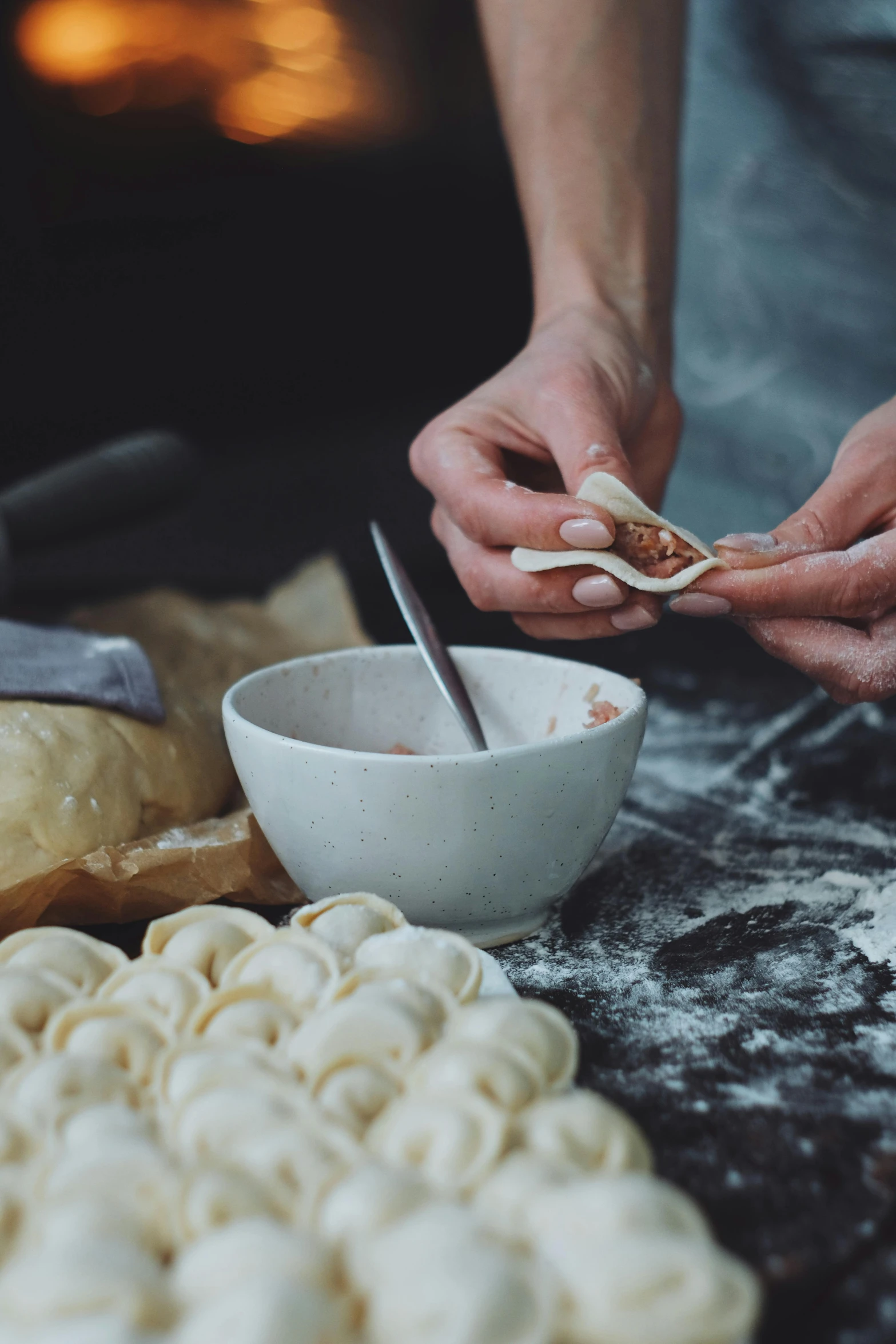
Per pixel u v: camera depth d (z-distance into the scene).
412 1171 0.40
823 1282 0.41
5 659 0.75
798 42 1.34
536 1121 0.43
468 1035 0.48
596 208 1.00
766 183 1.41
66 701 0.74
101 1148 0.40
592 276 0.97
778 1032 0.57
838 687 0.76
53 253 2.78
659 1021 0.58
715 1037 0.57
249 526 1.92
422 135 3.05
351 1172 0.40
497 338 3.27
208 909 0.57
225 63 2.78
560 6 1.05
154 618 1.04
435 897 0.62
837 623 0.75
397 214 3.10
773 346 1.47
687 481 1.58
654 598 0.73
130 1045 0.48
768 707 1.04
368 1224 0.38
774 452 1.50
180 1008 0.51
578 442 0.76
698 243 1.48
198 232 2.89
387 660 0.75
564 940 0.67
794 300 1.43
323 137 2.96
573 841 0.62
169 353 2.93
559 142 1.02
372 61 2.94
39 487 1.03
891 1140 0.49
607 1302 0.35
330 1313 0.34
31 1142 0.43
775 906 0.71
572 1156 0.42
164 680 0.85
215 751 0.82
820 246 1.40
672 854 0.78
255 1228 0.37
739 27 1.38
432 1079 0.45
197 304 2.93
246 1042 0.47
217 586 1.36
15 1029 0.49
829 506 0.74
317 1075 0.46
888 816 0.84
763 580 0.69
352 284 3.08
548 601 0.74
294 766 0.59
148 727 0.77
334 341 3.10
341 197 3.03
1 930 0.64
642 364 0.92
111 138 2.74
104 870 0.65
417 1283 0.34
